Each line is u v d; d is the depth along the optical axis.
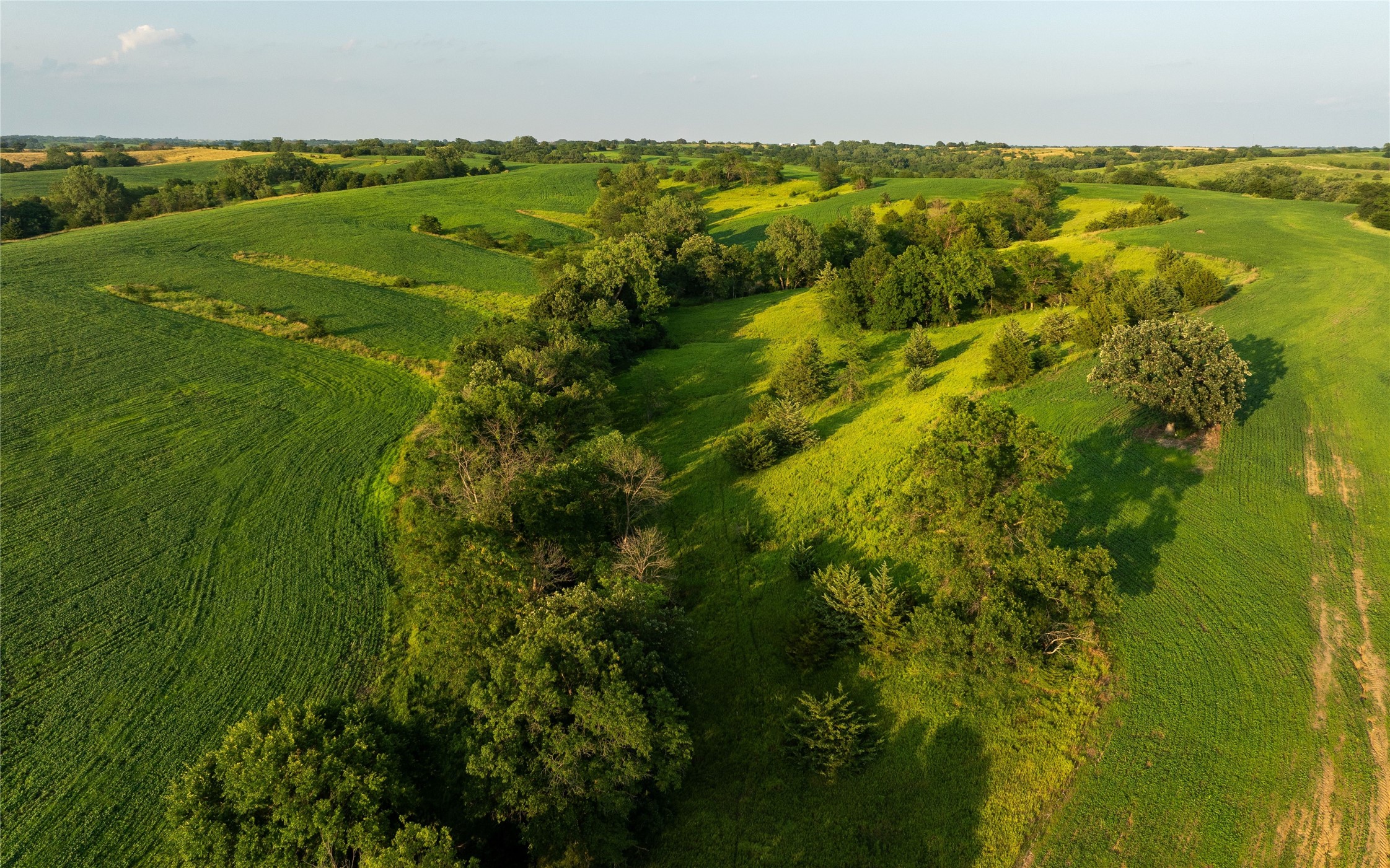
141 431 58.03
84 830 27.64
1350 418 46.97
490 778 23.36
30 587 40.41
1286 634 31.22
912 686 30.83
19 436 56.09
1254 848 23.17
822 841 25.00
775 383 64.81
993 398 55.75
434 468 46.38
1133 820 24.33
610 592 30.25
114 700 33.28
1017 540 30.61
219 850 20.20
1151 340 46.28
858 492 46.59
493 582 29.36
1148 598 33.75
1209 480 41.94
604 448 45.56
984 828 24.70
